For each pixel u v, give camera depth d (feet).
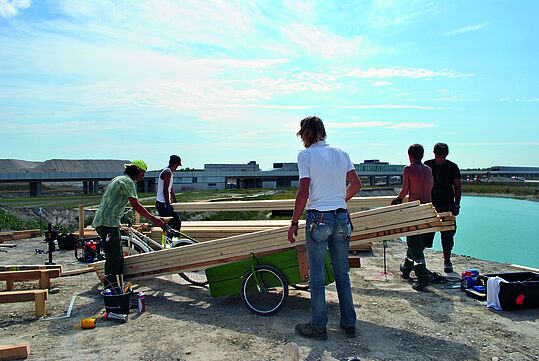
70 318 15.93
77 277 22.58
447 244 21.71
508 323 14.85
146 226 28.73
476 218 57.21
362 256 26.61
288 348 10.13
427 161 21.72
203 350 12.81
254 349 12.82
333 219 13.09
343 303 13.69
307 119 13.80
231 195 105.91
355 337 13.62
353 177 13.79
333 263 13.76
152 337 13.91
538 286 16.15
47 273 19.20
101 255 26.73
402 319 15.29
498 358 12.18
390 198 23.99
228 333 14.12
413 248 19.03
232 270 16.65
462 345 13.06
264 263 16.19
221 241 17.13
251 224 26.86
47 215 59.47
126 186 18.07
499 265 23.71
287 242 16.08
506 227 47.21
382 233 16.71
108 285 17.99
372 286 19.70
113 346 13.20
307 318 15.48
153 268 18.65
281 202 26.96
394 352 12.54
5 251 30.60
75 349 13.00
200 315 16.08
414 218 16.10
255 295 18.37
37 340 13.76
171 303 17.75
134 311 16.67
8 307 17.40
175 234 20.01
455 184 21.25
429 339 13.52
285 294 15.78
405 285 19.81
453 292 18.61
